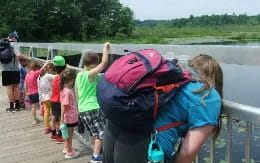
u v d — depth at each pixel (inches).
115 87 69.3
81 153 171.2
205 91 68.5
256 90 266.2
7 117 242.1
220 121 74.8
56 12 2381.9
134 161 72.9
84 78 143.6
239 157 169.8
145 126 69.8
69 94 159.3
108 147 77.6
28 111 256.8
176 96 69.4
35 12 2277.3
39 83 202.5
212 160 81.7
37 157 169.6
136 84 67.4
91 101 144.1
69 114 160.7
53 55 221.3
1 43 249.9
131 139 72.6
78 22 2474.2
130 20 2817.4
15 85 256.7
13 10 2121.1
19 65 260.1
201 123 67.5
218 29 3553.2
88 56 146.1
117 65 72.6
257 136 187.8
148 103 67.0
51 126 195.5
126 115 68.2
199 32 3233.3
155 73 67.6
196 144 67.7
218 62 79.4
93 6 2650.1
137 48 114.3
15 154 174.6
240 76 300.4
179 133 70.6
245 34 2819.9
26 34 2226.9
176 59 85.3
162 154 69.2
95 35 2615.7
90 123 144.1
